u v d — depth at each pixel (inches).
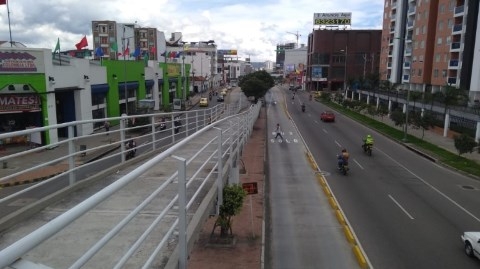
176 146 173.9
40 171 778.2
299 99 3587.6
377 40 4124.0
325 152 1322.6
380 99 2682.1
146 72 2229.3
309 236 642.2
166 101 2672.2
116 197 261.9
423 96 1915.6
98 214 227.8
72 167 300.2
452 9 1964.8
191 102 2977.4
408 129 1828.2
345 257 569.0
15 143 1123.3
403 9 2600.9
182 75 3132.4
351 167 1117.7
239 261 546.6
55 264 164.9
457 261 551.8
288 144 1457.9
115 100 1750.7
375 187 920.3
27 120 1171.3
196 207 247.6
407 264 542.6
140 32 3875.5
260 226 673.6
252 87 2566.4
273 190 898.7
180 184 162.7
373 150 1369.3
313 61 4264.3
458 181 983.6
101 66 1606.8
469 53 1802.4
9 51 1109.7
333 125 1998.0
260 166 1101.1
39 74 1147.3
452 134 1620.3
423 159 1248.2
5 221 215.8
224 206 563.8
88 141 1221.1
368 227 673.6
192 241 203.5
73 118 1390.3
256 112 1953.7
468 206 790.5
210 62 4985.2
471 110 1510.8
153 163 135.9
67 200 270.1
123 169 377.7
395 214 738.2
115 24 3329.2
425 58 2245.3
